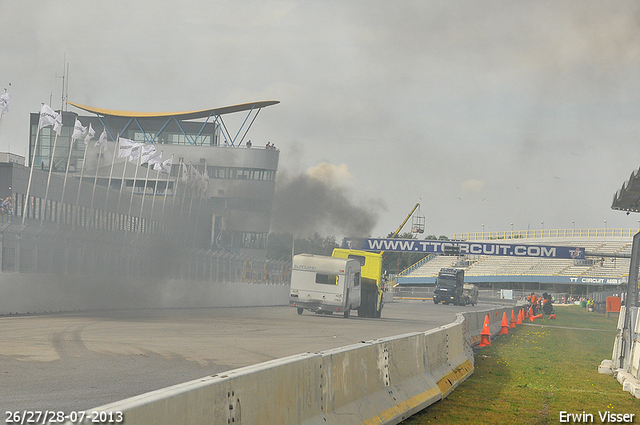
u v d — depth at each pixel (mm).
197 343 36062
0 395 18609
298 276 77312
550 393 26250
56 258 60031
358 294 82438
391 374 20203
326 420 15008
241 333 44406
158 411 9047
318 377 14938
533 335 64188
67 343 32906
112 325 45812
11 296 53094
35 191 77875
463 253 160875
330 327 55469
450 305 176500
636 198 34875
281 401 13016
